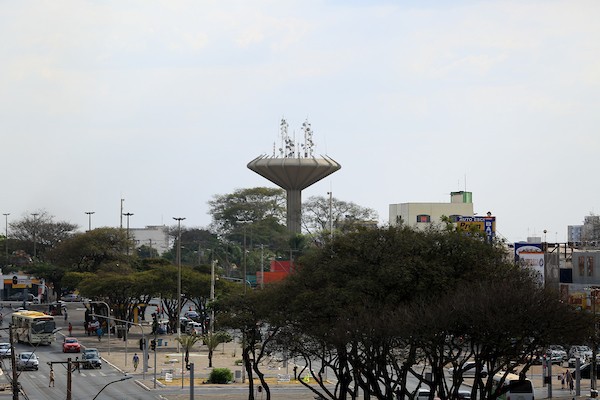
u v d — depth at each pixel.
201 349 177.88
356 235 101.06
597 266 155.62
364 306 93.12
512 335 83.38
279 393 122.12
